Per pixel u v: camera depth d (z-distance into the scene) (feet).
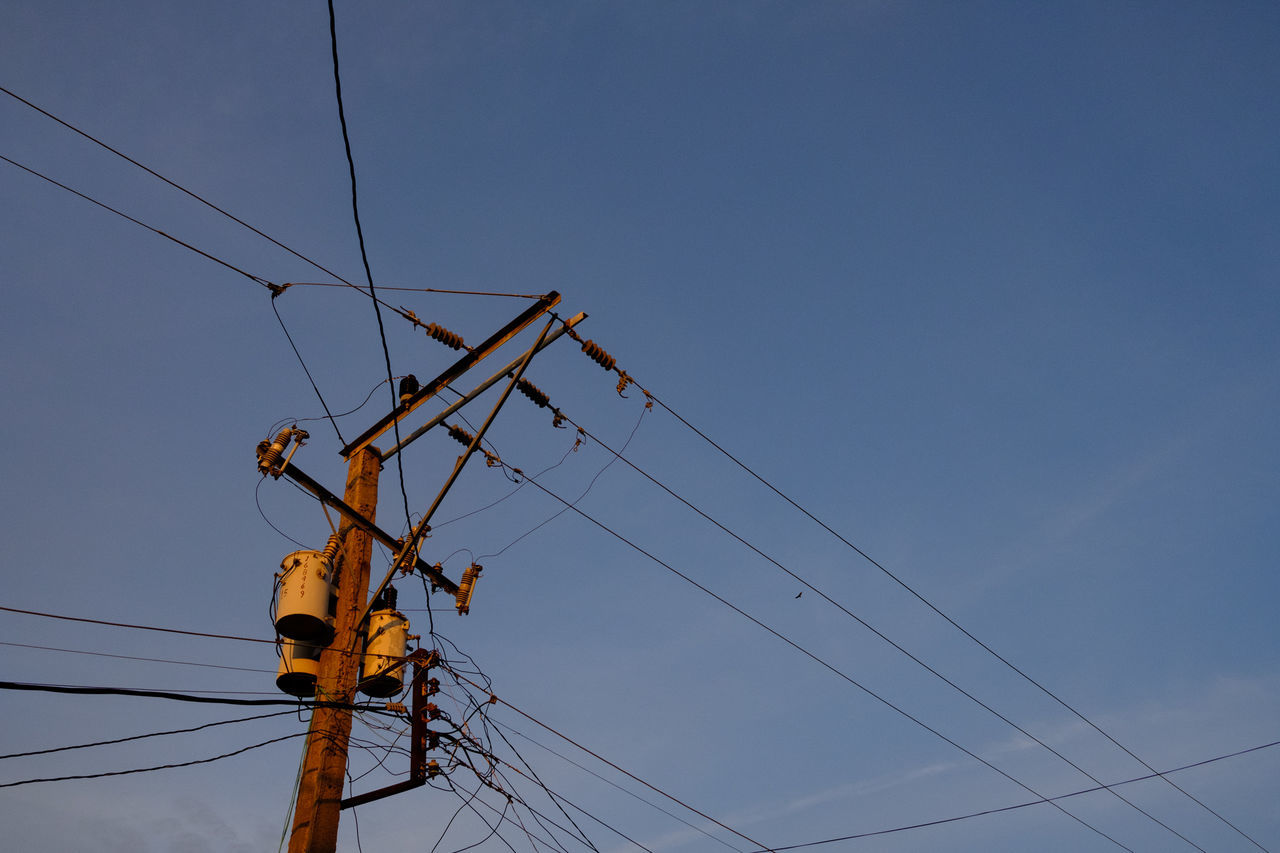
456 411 41.75
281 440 36.99
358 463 41.32
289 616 35.29
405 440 42.22
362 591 37.37
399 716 36.24
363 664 37.11
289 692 36.76
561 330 39.32
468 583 41.98
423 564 41.04
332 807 32.12
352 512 38.68
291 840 31.55
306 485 37.40
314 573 36.19
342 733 33.71
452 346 39.37
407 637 38.52
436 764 36.32
